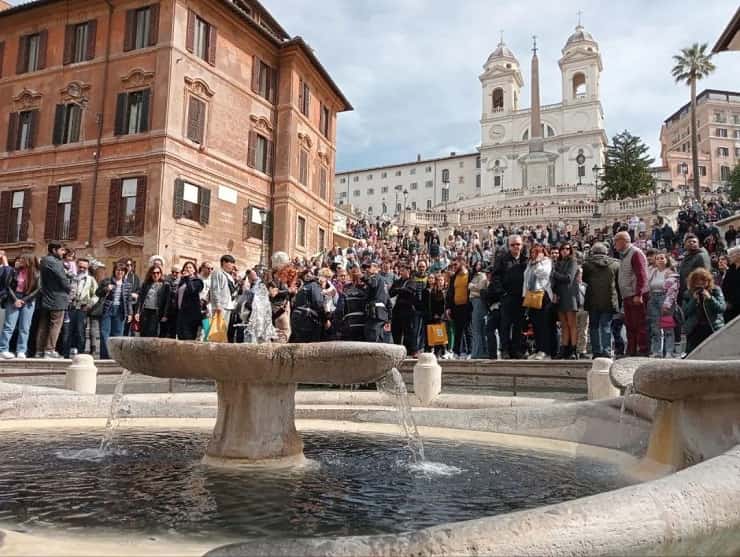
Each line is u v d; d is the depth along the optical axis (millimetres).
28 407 6109
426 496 3311
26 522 2693
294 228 29984
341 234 37656
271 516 2857
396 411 6316
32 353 11594
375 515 2887
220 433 4355
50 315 10609
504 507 3068
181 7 24234
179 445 4996
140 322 10922
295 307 9133
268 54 29438
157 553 2275
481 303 10453
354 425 6297
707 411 3607
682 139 103125
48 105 25969
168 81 23547
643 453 4504
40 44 26484
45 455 4441
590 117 87812
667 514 1531
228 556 1357
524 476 3896
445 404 7188
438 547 1331
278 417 4398
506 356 9961
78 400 6383
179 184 23844
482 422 5926
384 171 104188
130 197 23859
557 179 88062
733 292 8586
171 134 23562
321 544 1360
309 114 32062
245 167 27484
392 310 10570
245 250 27438
